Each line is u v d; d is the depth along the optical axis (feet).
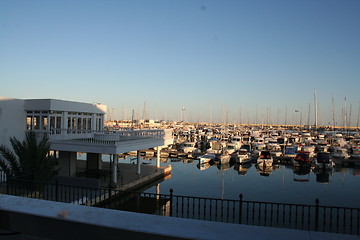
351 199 84.02
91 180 57.06
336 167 145.18
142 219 9.73
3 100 69.51
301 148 184.24
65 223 9.48
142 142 84.12
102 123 101.50
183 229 9.14
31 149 51.29
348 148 190.90
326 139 243.19
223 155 146.92
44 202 11.10
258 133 288.10
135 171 94.79
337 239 9.38
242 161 140.97
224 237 8.84
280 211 67.87
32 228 9.84
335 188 98.37
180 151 173.47
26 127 79.15
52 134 77.00
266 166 134.31
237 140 218.38
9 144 70.28
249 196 85.92
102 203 58.65
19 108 74.64
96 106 96.89
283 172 129.08
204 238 8.56
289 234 9.55
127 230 8.87
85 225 9.27
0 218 10.32
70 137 82.69
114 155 72.49
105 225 9.07
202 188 95.20
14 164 51.42
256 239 8.94
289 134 291.38
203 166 140.67
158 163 107.24
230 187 97.66
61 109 80.69
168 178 105.91
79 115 89.30
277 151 165.17
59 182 57.93
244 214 63.31
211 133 279.90
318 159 131.54
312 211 68.49
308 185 102.78
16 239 10.93
